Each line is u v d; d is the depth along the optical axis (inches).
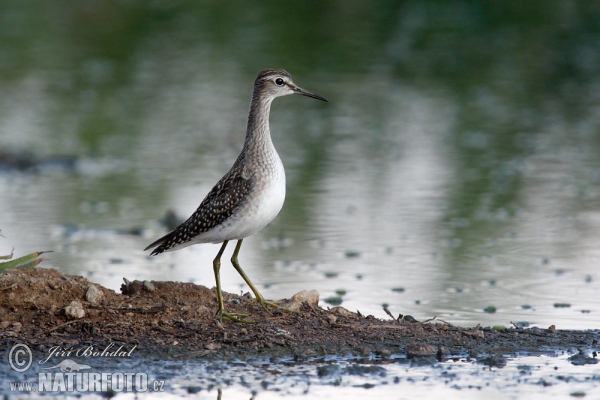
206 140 854.5
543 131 879.1
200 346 359.9
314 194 673.0
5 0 1406.3
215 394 322.0
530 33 1266.0
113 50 1205.7
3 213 613.6
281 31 1272.1
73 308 369.7
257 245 560.7
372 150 810.8
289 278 492.1
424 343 369.4
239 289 469.4
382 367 349.1
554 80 1082.1
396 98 1011.3
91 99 997.8
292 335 372.2
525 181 711.7
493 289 471.2
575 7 1373.0
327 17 1343.5
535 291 468.1
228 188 381.4
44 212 619.8
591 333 390.9
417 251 544.7
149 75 1101.1
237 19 1339.8
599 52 1179.9
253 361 350.9
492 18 1338.6
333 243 562.3
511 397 321.1
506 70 1117.1
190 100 1002.7
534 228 594.6
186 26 1320.1
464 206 645.3
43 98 991.6
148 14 1368.1
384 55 1171.3
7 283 376.5
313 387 328.8
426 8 1390.3
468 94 1026.7
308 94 419.8
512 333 387.5
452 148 818.8
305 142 838.5
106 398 319.6
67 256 526.0
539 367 351.6
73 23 1318.9
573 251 543.2
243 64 1130.7
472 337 380.5
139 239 568.1
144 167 755.4
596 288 472.7
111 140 848.3
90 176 725.3
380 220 611.5
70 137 852.6
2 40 1219.9
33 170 743.7
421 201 657.6
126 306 381.1
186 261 532.1
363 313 429.1
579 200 661.3
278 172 388.2
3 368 337.7
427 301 449.7
